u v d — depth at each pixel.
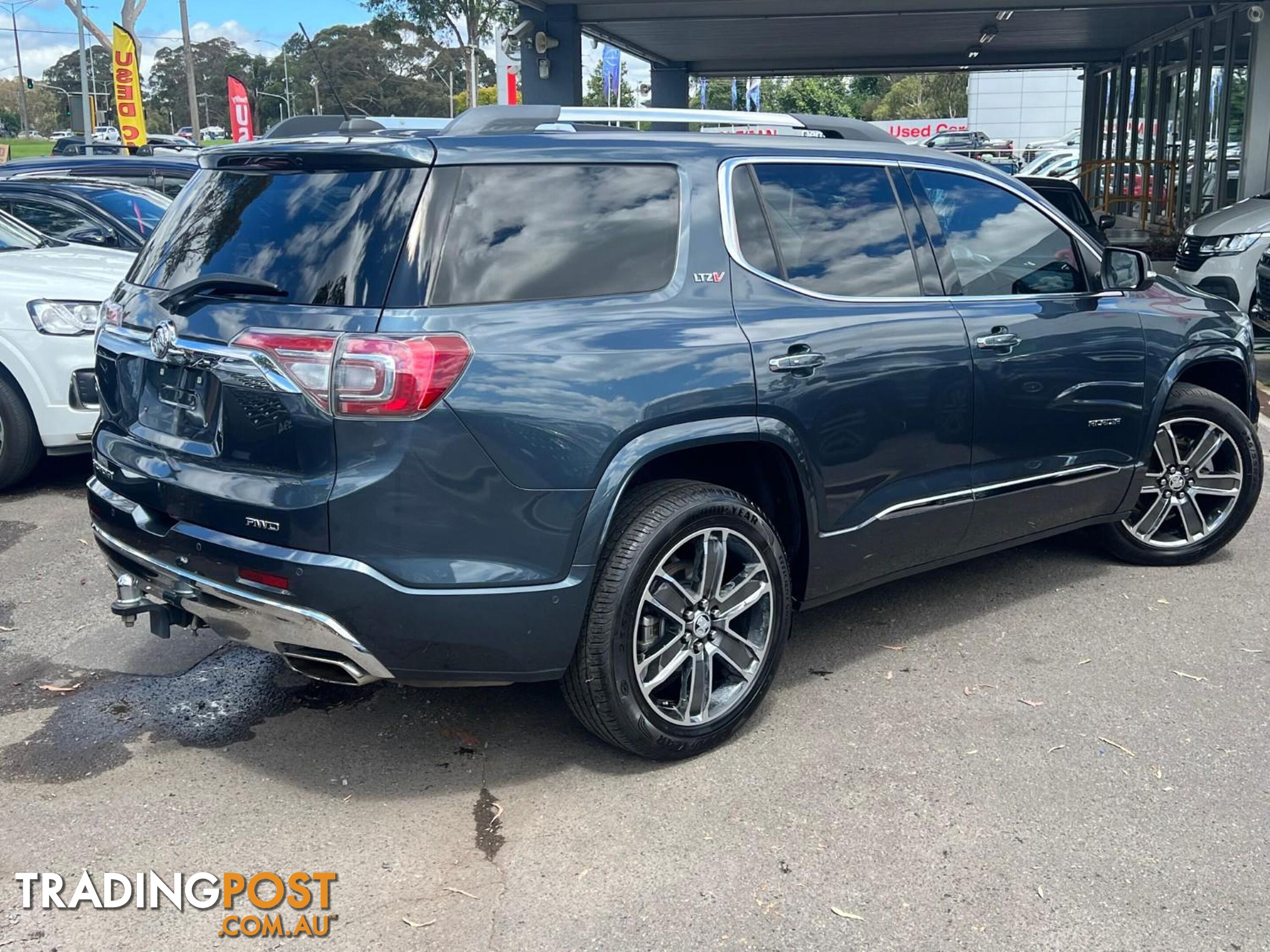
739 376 3.57
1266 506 6.44
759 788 3.53
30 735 3.87
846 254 4.07
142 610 3.69
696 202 3.72
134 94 24.06
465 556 3.17
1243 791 3.49
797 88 64.62
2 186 9.04
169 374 3.50
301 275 3.22
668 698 3.79
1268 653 4.49
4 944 2.82
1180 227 18.58
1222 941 2.81
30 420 6.52
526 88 16.59
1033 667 4.38
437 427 3.08
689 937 2.84
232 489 3.21
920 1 15.84
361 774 3.63
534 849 3.22
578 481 3.26
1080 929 2.86
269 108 66.69
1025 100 44.59
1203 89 17.70
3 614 4.92
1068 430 4.73
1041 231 4.76
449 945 2.82
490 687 4.27
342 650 3.17
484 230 3.29
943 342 4.18
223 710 4.07
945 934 2.84
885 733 3.87
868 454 4.01
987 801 3.44
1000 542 4.70
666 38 19.56
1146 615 4.88
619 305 3.46
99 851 3.21
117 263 7.21
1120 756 3.70
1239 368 5.50
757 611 3.81
